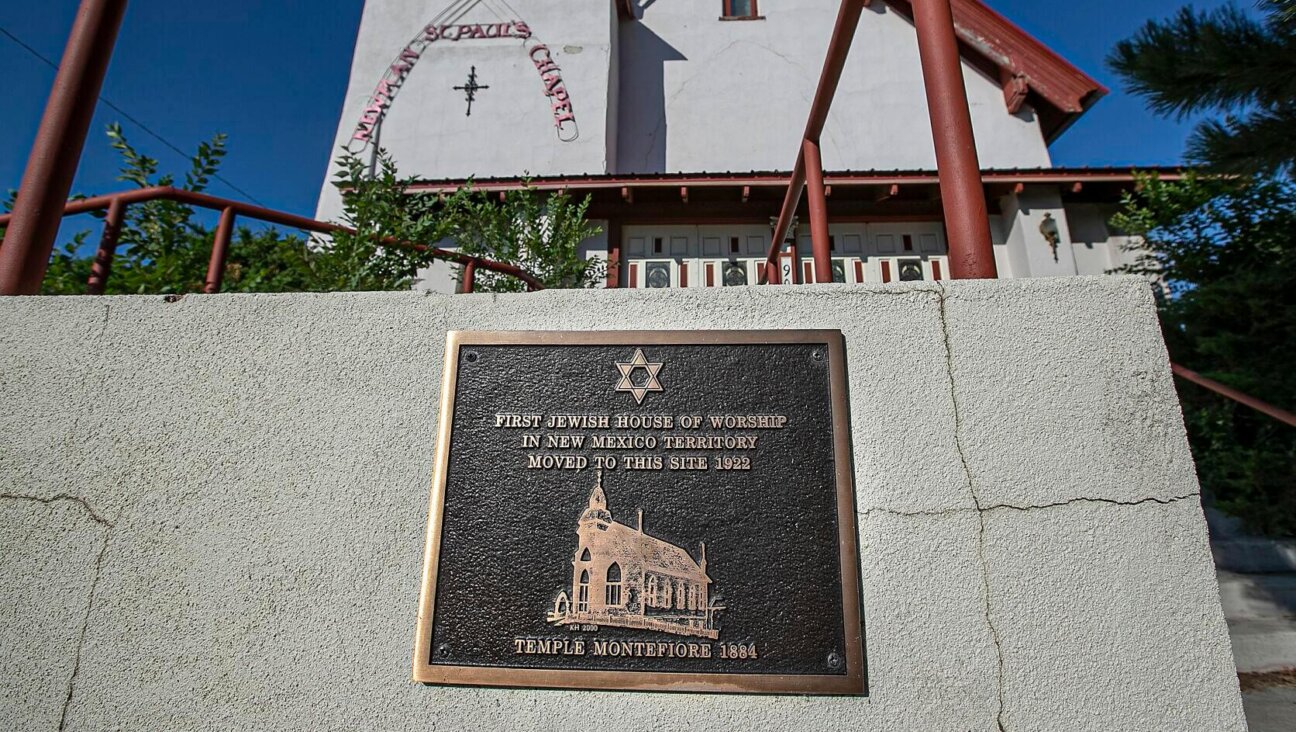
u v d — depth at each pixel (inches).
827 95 105.3
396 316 72.3
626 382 69.6
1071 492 63.1
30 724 62.0
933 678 59.4
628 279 340.2
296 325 72.2
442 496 66.6
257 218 102.7
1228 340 217.0
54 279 125.6
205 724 61.6
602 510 65.7
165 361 71.6
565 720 60.1
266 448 68.9
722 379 69.2
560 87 383.9
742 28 434.6
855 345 68.8
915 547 62.7
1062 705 58.4
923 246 338.0
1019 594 60.9
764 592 62.6
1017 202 327.0
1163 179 293.1
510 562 64.6
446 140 376.5
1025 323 67.6
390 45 397.4
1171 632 59.6
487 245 247.6
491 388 69.9
